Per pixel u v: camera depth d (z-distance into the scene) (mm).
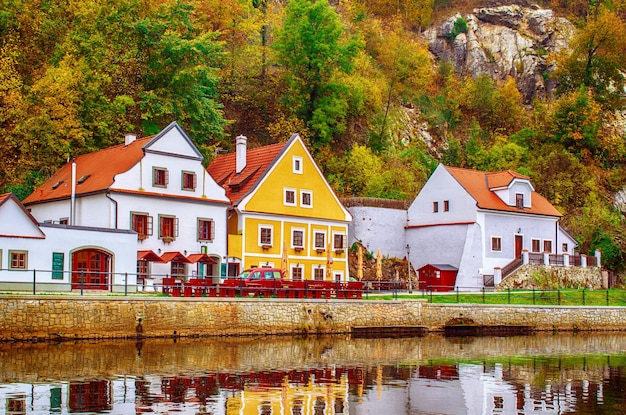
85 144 63812
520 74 128750
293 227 64125
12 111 60875
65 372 30812
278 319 46281
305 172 65562
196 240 57906
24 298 38031
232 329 44344
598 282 76938
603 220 88750
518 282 70750
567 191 94438
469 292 63812
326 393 28547
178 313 42500
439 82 117562
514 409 26875
